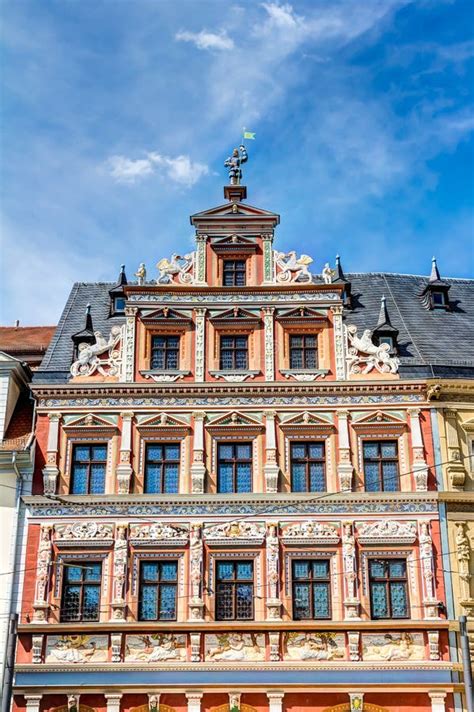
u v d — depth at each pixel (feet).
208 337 120.98
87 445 116.37
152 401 117.50
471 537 111.55
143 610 108.99
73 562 110.73
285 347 120.57
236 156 136.87
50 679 105.50
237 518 111.96
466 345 127.44
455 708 104.68
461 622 95.66
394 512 112.06
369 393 117.60
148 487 114.11
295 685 105.09
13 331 143.95
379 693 105.19
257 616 108.06
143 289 122.62
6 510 112.68
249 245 125.80
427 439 115.85
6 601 108.88
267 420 116.06
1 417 118.42
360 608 108.47
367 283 142.20
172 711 104.94
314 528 111.45
